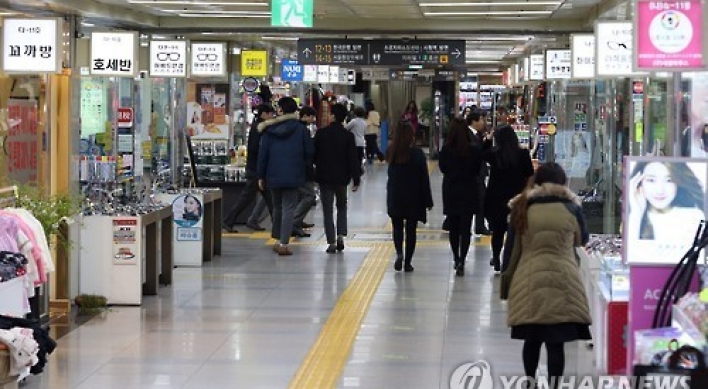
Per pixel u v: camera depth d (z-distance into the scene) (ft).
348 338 75.10
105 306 86.58
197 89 163.43
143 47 147.64
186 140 132.87
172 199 108.37
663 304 53.36
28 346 55.36
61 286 84.02
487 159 102.01
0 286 58.23
